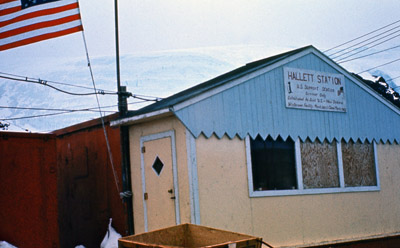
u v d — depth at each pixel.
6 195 8.95
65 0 11.06
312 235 10.88
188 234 7.06
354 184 12.12
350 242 11.49
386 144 13.23
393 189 13.06
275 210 10.39
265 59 12.65
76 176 13.82
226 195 9.70
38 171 9.47
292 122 11.08
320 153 11.55
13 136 9.23
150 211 10.52
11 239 8.84
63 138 14.61
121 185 11.86
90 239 13.00
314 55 11.87
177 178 9.73
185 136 9.51
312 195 11.12
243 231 9.79
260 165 10.40
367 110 12.88
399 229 12.89
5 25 10.66
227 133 9.89
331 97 12.02
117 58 12.50
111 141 12.39
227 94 10.02
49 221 9.45
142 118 10.20
